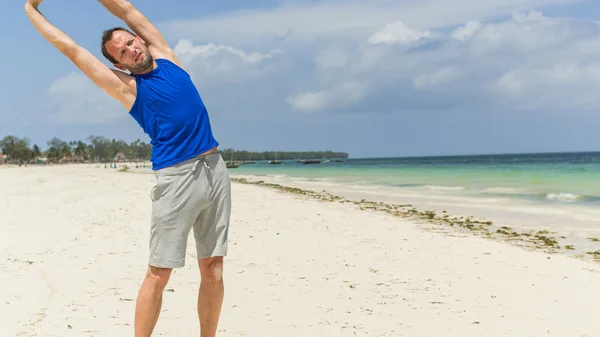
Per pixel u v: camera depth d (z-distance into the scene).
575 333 4.69
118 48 2.98
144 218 12.14
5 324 4.46
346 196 23.12
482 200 19.19
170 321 4.68
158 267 3.15
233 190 26.88
